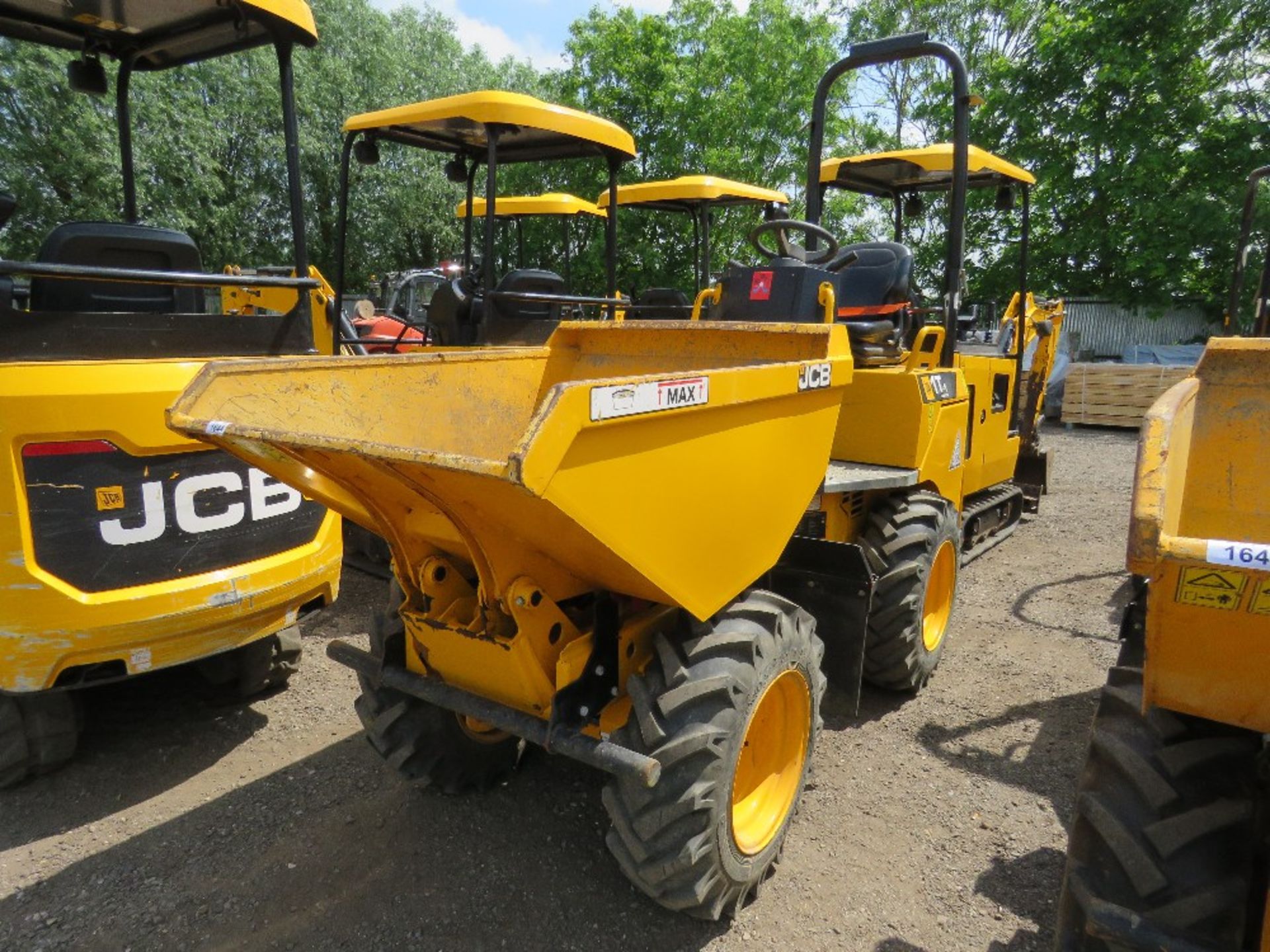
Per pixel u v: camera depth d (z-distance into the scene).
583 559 2.06
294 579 3.42
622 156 6.03
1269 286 4.00
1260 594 1.32
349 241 20.66
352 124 5.58
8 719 3.08
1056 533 6.96
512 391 3.10
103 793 3.19
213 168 16.70
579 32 17.61
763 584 3.43
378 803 3.09
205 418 2.06
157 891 2.64
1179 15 14.87
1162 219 15.09
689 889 2.25
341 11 20.75
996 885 2.66
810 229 3.48
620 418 1.76
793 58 17.17
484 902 2.57
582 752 2.13
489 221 5.23
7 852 2.84
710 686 2.21
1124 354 15.73
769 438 2.43
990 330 9.39
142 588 2.98
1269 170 4.19
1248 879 1.67
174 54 4.12
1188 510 2.09
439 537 2.25
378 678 2.62
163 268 3.44
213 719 3.76
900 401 3.80
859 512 3.87
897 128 22.59
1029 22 20.48
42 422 2.70
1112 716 1.97
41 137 14.81
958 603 5.23
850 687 3.30
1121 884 1.76
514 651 2.19
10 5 3.62
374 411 2.55
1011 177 5.62
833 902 2.58
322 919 2.51
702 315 3.98
